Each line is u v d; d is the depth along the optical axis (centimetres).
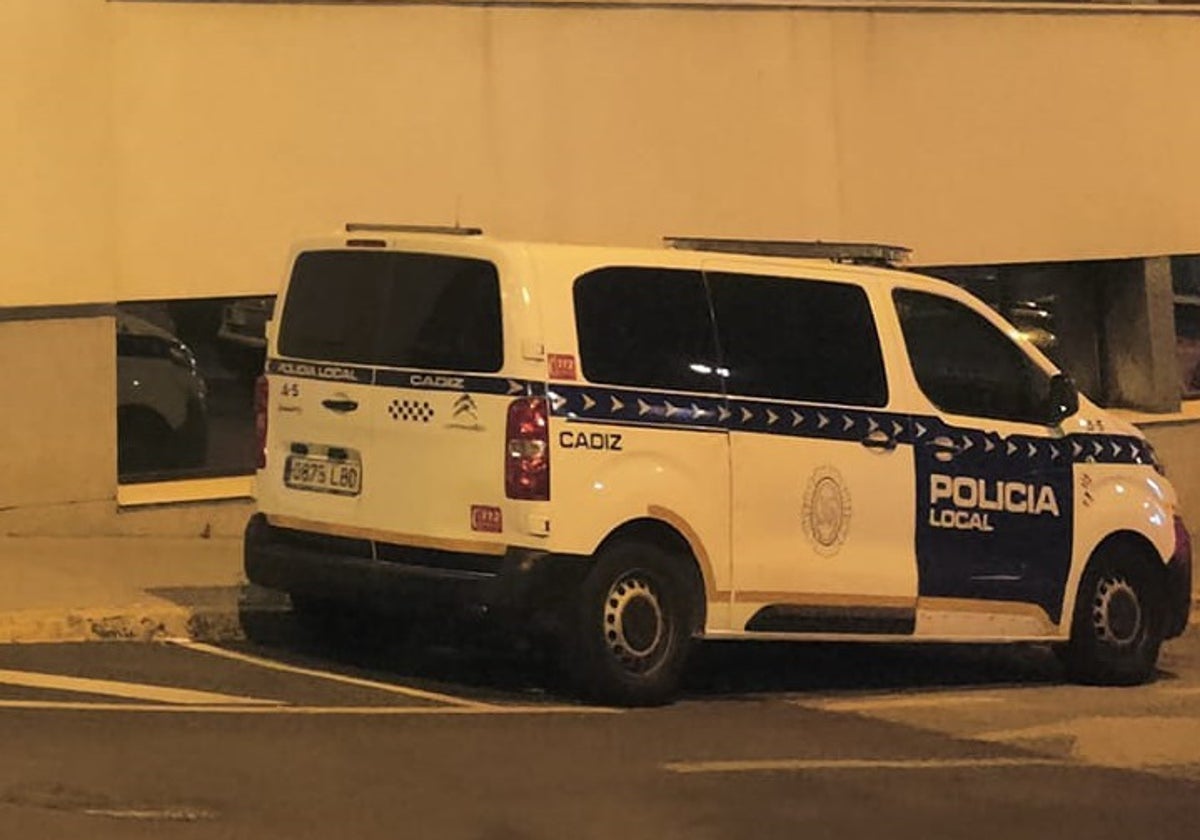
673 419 890
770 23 1470
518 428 850
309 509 922
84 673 890
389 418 891
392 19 1302
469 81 1337
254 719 809
